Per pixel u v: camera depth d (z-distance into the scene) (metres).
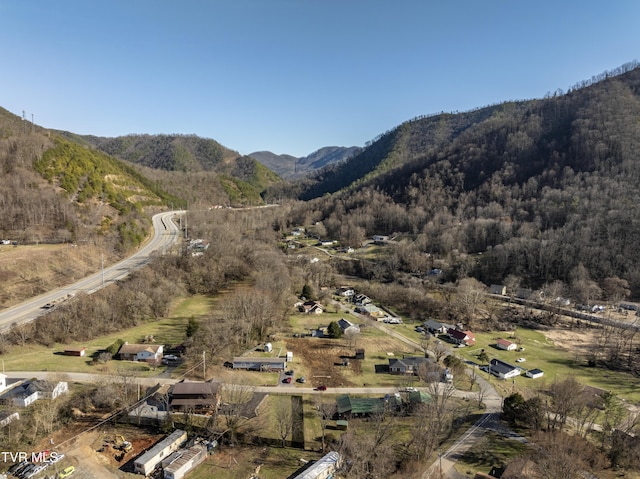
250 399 77.81
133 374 82.19
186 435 66.06
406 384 87.00
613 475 59.97
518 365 101.31
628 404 82.56
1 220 148.00
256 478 57.62
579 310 140.62
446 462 62.31
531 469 57.03
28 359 87.00
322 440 65.75
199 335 100.06
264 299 116.38
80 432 65.88
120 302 113.56
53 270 127.19
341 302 148.38
